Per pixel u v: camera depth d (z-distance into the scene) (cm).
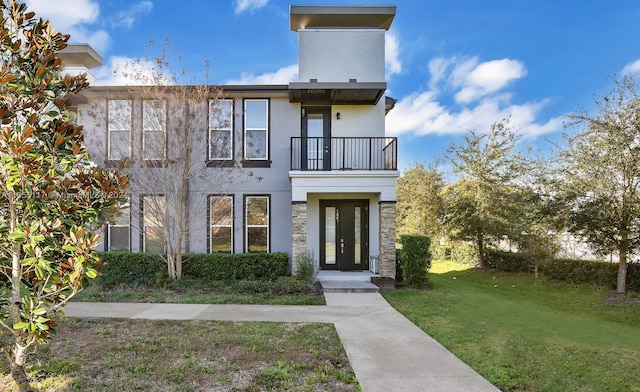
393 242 1011
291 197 1098
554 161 1073
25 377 376
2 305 354
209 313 676
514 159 1377
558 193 1024
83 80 394
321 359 446
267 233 1102
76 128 364
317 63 1162
